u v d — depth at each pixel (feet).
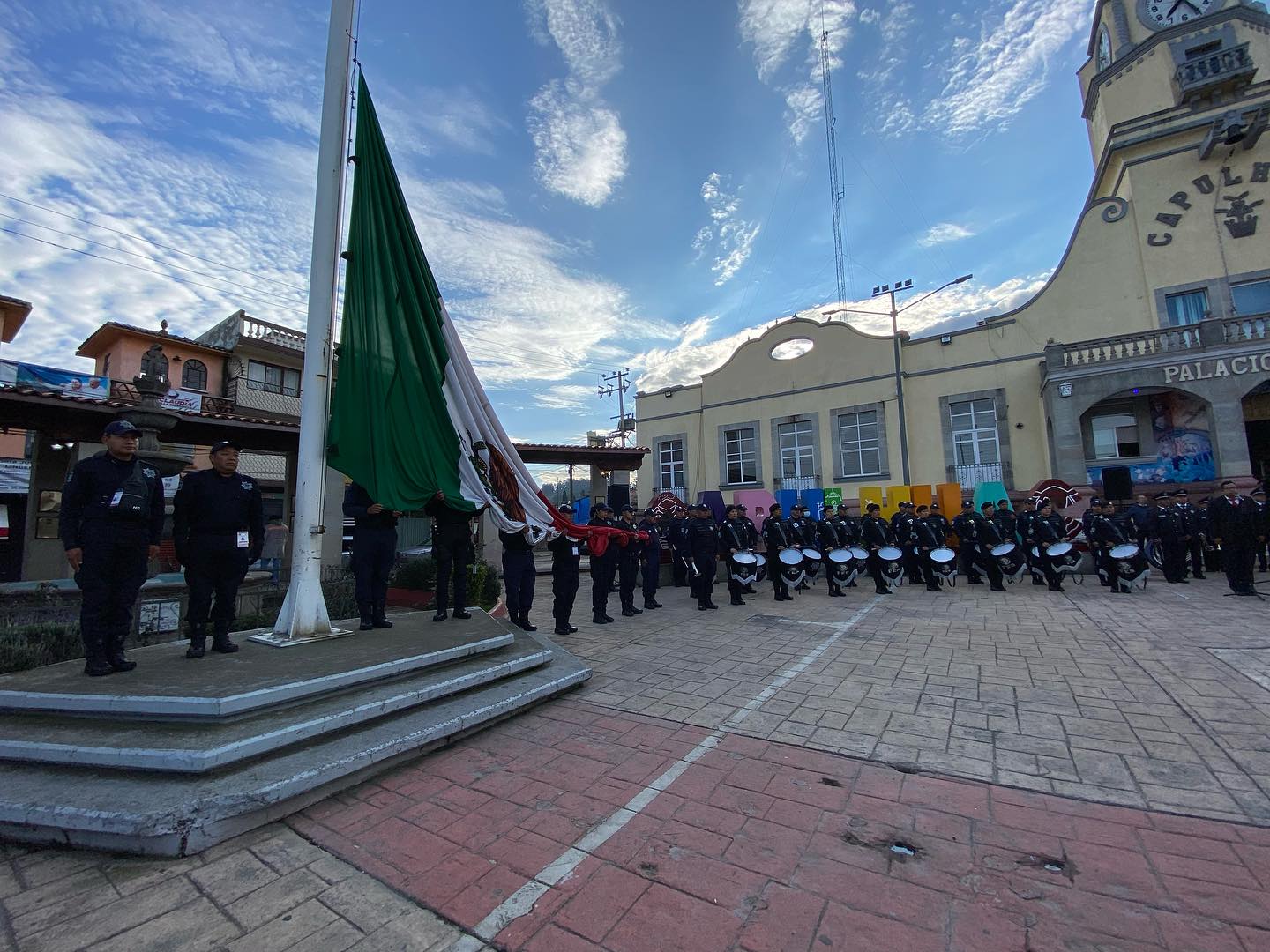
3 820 9.09
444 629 18.28
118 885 8.19
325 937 7.16
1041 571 36.73
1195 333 47.47
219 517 14.93
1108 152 58.70
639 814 10.18
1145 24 61.00
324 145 17.65
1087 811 9.99
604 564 28.55
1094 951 6.79
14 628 17.74
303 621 16.76
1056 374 51.93
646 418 87.04
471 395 21.68
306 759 10.71
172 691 11.48
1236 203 52.31
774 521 36.19
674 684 17.90
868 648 22.00
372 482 17.40
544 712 15.43
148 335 64.18
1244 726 13.26
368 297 18.34
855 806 10.34
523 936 7.17
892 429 65.72
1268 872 8.16
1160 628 23.66
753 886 8.13
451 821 9.96
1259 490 42.78
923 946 6.91
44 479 41.19
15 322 52.95
